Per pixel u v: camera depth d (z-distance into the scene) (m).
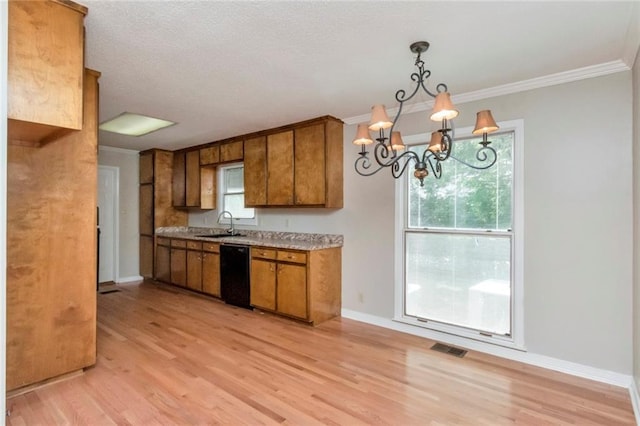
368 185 3.84
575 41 2.14
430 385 2.43
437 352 3.02
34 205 2.30
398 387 2.40
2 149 1.48
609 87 2.50
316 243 4.09
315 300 3.74
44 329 2.34
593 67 2.50
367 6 1.78
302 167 4.04
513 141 2.93
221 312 4.17
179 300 4.73
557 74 2.63
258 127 4.32
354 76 2.70
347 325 3.74
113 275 5.84
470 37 2.09
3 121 1.49
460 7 1.78
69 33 1.79
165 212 5.93
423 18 1.89
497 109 2.97
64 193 2.42
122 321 3.80
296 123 4.08
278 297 3.95
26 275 2.27
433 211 3.43
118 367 2.65
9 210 2.21
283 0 1.73
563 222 2.68
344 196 4.04
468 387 2.41
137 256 6.13
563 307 2.68
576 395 2.31
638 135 2.15
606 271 2.51
